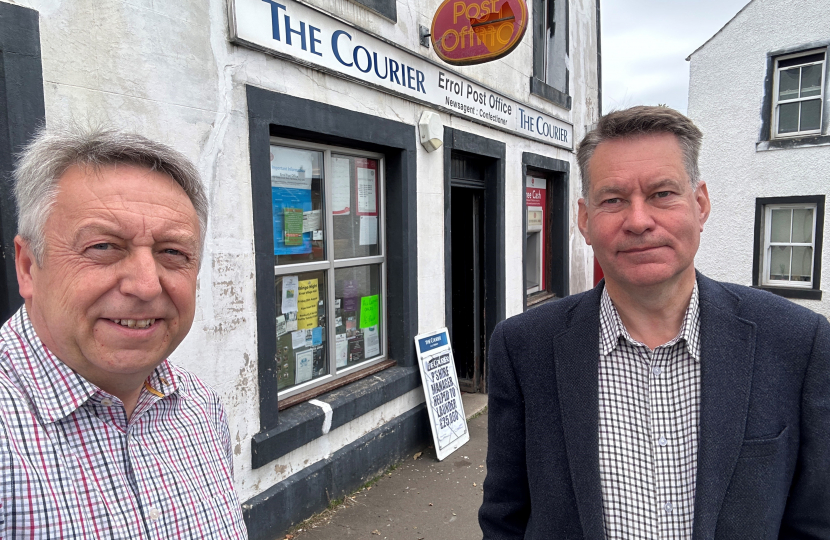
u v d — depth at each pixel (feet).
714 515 3.61
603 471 4.08
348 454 11.43
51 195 3.17
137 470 3.37
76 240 3.14
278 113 9.39
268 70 9.23
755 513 3.60
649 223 3.84
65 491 2.97
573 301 4.58
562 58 22.68
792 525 3.92
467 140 15.60
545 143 21.25
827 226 29.99
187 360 8.09
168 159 3.47
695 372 3.99
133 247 3.24
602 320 4.33
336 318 12.05
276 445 9.55
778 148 31.27
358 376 12.34
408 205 13.10
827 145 29.68
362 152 12.41
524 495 4.84
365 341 13.00
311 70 10.10
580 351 4.26
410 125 13.02
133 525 3.21
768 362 3.81
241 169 8.84
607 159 4.07
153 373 3.84
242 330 8.98
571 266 24.84
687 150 3.96
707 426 3.74
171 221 3.38
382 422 12.74
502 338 4.78
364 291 12.89
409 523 10.53
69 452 3.09
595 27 26.09
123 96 7.10
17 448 2.86
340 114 10.75
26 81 6.08
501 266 17.93
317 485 10.61
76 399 3.14
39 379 3.13
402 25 12.55
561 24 22.44
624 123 4.01
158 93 7.52
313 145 11.03
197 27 8.02
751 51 31.81
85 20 6.66
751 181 32.35
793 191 30.96
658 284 3.94
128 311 3.22
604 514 4.05
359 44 11.12
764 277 32.50
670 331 4.17
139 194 3.26
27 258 3.41
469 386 18.95
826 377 3.69
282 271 10.41
